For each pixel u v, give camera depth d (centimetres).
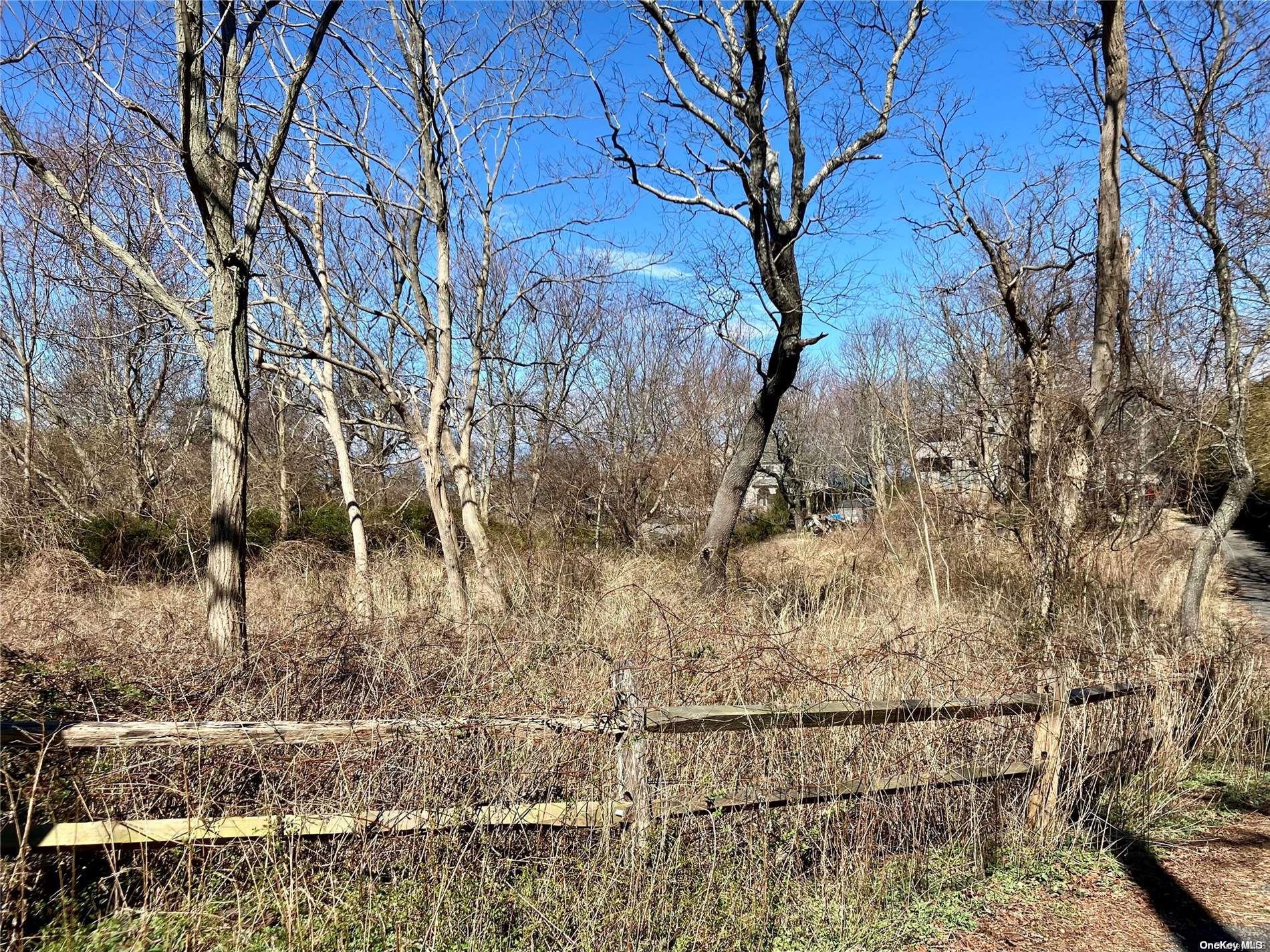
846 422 3466
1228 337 1015
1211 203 1016
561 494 2078
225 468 638
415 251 1174
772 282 1156
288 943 339
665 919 365
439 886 353
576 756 395
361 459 1828
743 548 2308
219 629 617
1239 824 556
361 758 371
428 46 1106
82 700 460
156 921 348
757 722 401
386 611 884
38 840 342
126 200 1039
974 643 612
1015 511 757
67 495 1698
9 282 1667
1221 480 1733
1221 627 794
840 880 410
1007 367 1167
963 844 473
